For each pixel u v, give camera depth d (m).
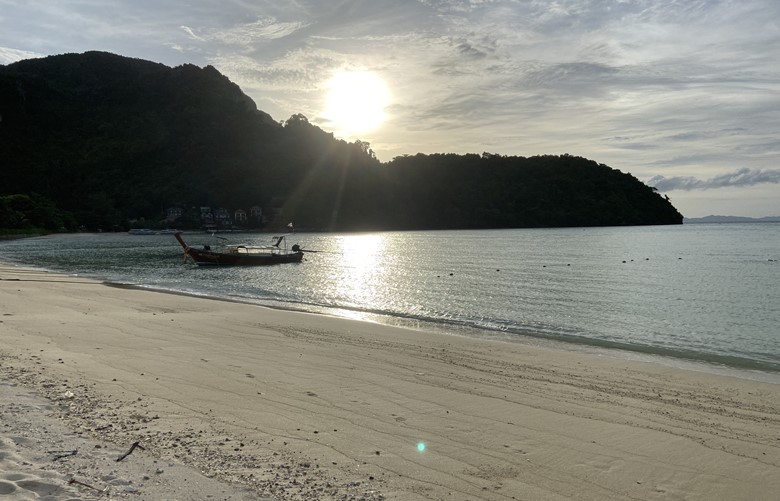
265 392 8.10
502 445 6.36
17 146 164.88
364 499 4.80
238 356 10.60
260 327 14.45
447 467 5.66
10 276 29.69
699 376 10.19
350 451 5.95
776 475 5.76
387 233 148.88
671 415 7.72
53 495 4.39
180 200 166.25
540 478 5.51
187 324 14.45
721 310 20.52
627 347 13.87
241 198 175.12
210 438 6.08
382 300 23.47
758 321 18.09
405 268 41.78
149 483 4.80
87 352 10.30
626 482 5.51
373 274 37.03
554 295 25.09
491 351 12.09
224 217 164.62
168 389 8.01
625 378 9.92
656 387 9.33
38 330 12.45
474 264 44.88
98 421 6.40
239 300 22.66
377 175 185.12
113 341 11.59
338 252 65.06
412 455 5.93
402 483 5.21
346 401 7.83
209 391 8.02
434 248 72.88
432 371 9.95
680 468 5.88
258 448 5.87
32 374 8.38
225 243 95.31
